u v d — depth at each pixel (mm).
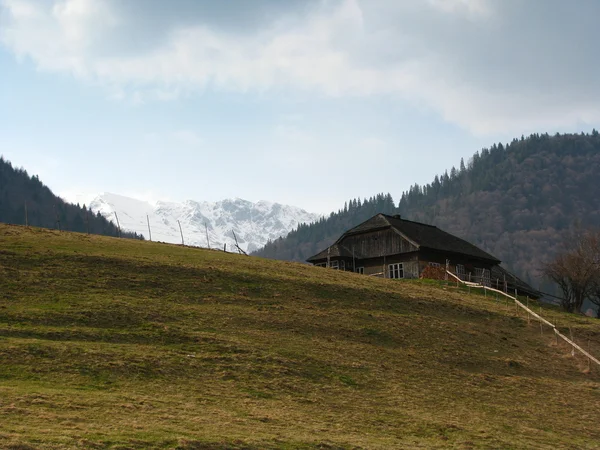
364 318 55812
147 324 46031
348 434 33500
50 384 34688
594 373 53906
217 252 73812
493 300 74500
